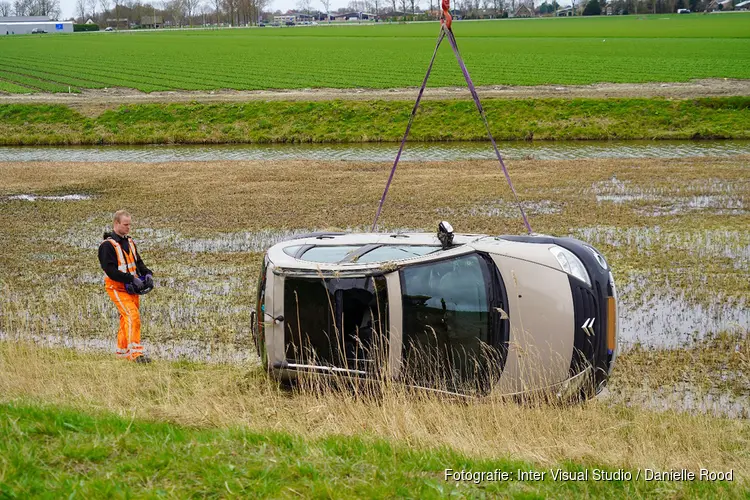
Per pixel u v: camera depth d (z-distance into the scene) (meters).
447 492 4.13
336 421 6.00
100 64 70.75
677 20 138.00
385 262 6.84
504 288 6.67
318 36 113.19
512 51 73.56
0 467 4.02
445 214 17.50
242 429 5.04
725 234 14.85
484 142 35.31
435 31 122.25
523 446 5.33
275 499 3.90
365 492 4.03
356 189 21.50
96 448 4.41
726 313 10.19
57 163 29.14
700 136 34.41
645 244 14.12
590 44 80.75
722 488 4.53
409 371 6.68
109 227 17.00
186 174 25.45
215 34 131.12
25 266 13.59
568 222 16.28
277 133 38.53
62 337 9.85
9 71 64.88
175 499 3.84
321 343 6.98
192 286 12.07
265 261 7.44
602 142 34.12
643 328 9.65
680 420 6.27
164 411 5.92
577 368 6.51
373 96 44.22
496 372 6.56
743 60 60.19
